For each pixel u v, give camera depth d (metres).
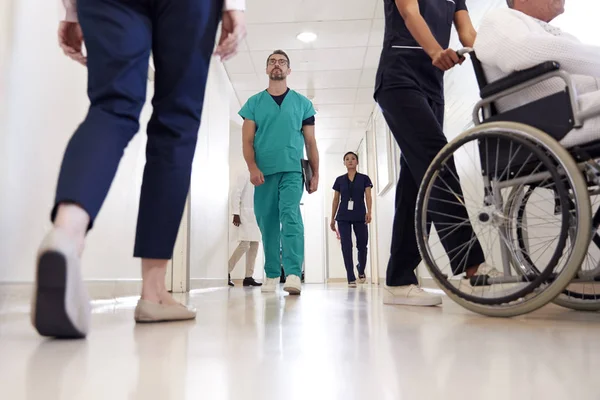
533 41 1.18
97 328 1.00
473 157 2.28
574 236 1.05
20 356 0.66
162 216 1.08
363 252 5.50
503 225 1.24
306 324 1.06
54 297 0.75
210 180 4.00
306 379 0.51
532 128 1.14
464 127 2.62
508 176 1.22
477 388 0.47
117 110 0.90
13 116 1.24
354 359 0.63
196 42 1.05
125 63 0.92
